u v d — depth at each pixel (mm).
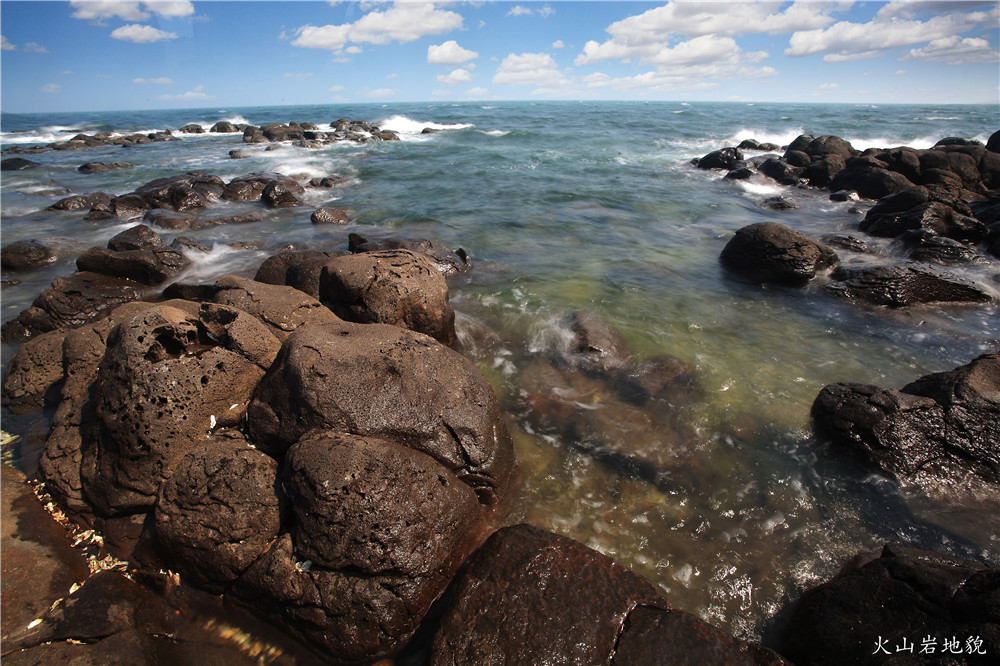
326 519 3822
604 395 6707
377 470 4004
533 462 5512
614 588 3703
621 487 5191
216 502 4102
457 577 4008
